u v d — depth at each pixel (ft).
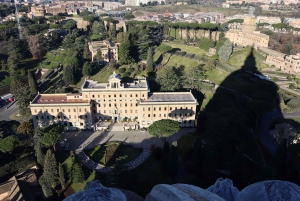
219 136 301.02
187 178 278.46
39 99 408.46
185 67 558.56
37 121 396.57
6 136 352.90
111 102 414.41
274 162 281.13
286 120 394.11
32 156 327.26
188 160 326.85
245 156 319.27
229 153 314.14
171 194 109.70
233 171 262.06
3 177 301.22
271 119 409.49
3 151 309.22
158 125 343.46
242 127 322.55
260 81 463.42
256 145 346.74
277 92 456.45
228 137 297.94
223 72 533.96
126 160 328.08
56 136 316.60
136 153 344.28
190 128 417.69
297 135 339.16
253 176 280.72
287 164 272.92
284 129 341.82
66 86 526.16
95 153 345.92
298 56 552.00
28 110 461.78
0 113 481.05
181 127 419.95
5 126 370.53
